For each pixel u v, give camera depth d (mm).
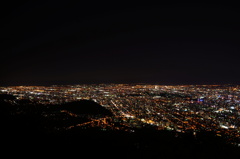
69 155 13047
